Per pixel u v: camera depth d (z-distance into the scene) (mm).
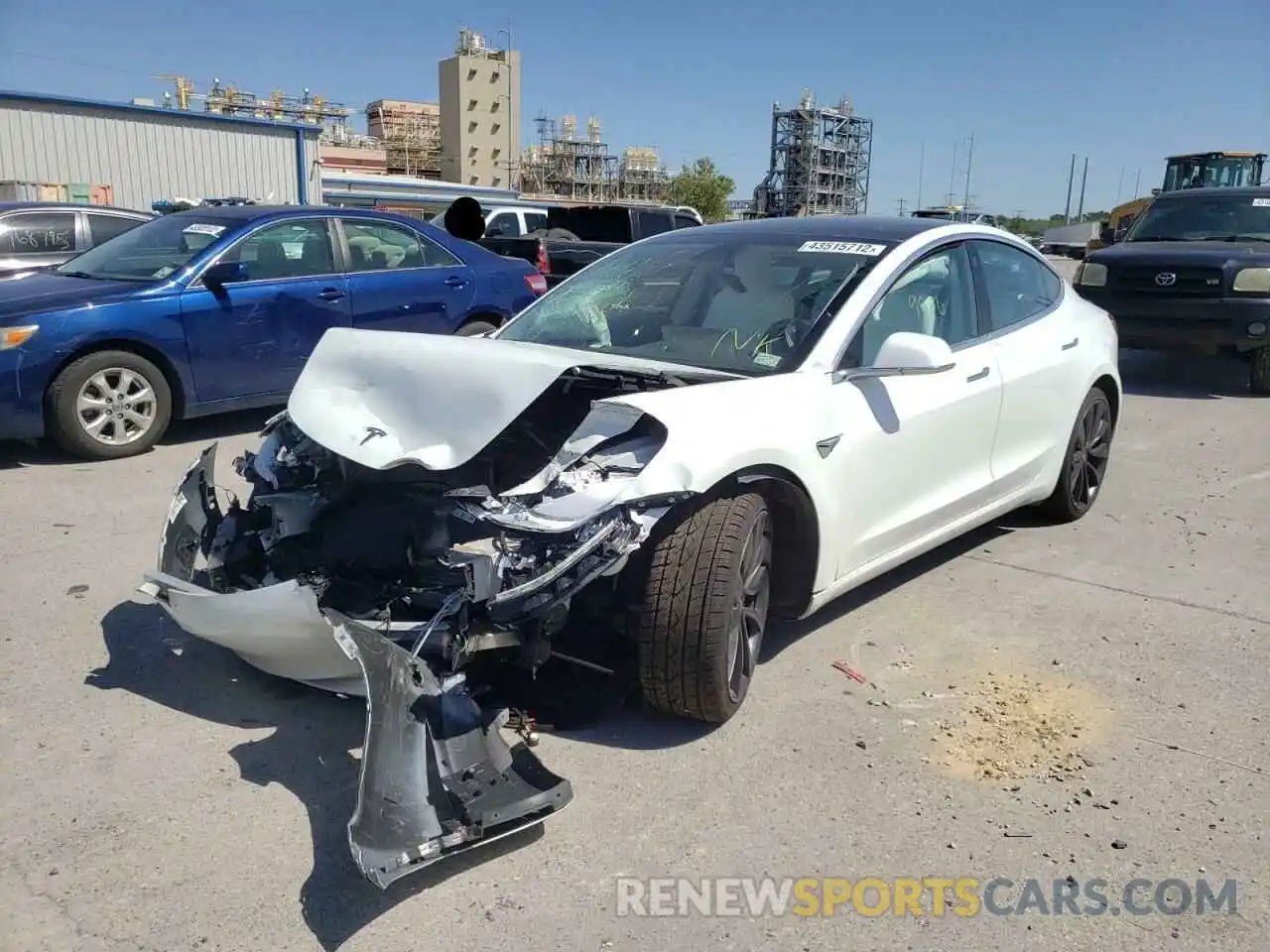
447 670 2990
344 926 2562
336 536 3498
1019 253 5336
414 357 3592
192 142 25453
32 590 4598
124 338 6762
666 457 3135
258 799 3074
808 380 3762
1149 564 5188
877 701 3727
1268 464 7234
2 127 22656
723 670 3293
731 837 2941
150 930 2531
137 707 3596
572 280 4906
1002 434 4805
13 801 3031
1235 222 10844
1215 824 3037
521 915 2615
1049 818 3057
